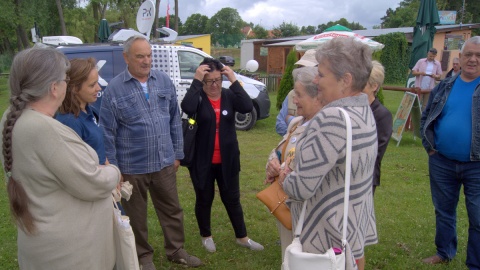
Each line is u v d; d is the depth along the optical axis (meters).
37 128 1.74
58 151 1.76
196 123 3.34
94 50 7.21
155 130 3.03
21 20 22.98
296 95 2.41
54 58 1.81
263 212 4.55
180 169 6.27
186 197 5.05
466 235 3.95
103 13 27.81
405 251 3.67
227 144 3.38
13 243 3.81
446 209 3.30
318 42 8.12
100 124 2.93
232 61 4.11
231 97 3.40
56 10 26.69
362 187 1.82
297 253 1.80
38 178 1.78
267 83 18.28
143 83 3.03
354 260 1.80
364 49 1.79
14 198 1.78
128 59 2.93
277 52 26.48
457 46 22.61
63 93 1.88
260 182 5.58
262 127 9.55
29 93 1.76
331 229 1.79
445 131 3.05
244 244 3.73
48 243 1.83
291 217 2.15
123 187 2.54
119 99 2.93
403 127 7.79
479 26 22.91
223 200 3.59
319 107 2.35
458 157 3.02
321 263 1.74
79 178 1.82
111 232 2.07
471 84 2.99
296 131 2.42
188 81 7.96
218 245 3.79
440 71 9.33
